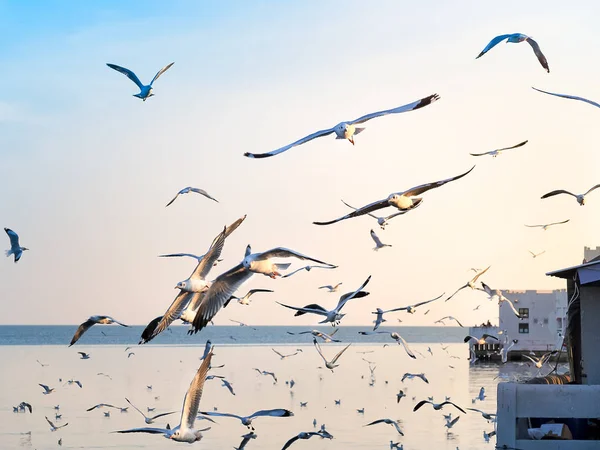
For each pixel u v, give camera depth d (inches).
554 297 4483.3
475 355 4608.8
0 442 1868.8
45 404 2586.1
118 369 4291.3
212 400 2714.1
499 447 1104.8
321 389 3117.6
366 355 6131.9
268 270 735.1
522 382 1240.8
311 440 1891.0
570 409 1084.5
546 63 872.3
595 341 1190.9
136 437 1940.2
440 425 2119.8
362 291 1019.3
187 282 753.0
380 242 1395.2
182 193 1190.3
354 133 762.2
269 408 2472.9
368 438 1919.3
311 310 1003.3
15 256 1451.8
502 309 4507.9
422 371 4143.7
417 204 856.3
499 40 869.2
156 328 772.0
